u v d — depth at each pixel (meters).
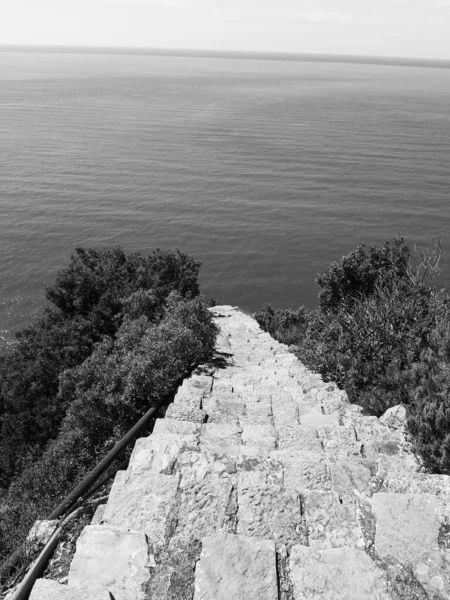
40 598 2.75
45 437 11.97
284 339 17.09
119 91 181.00
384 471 4.15
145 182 67.00
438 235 51.03
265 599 2.77
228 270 44.03
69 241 47.38
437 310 9.99
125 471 4.28
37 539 4.05
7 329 32.97
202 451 4.66
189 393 7.62
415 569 2.87
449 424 4.93
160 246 47.78
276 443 5.64
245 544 3.11
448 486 3.67
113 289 17.55
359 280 16.06
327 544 3.31
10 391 13.69
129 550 3.19
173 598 2.85
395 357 9.15
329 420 6.59
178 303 11.84
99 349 10.95
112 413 8.23
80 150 83.31
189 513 3.65
